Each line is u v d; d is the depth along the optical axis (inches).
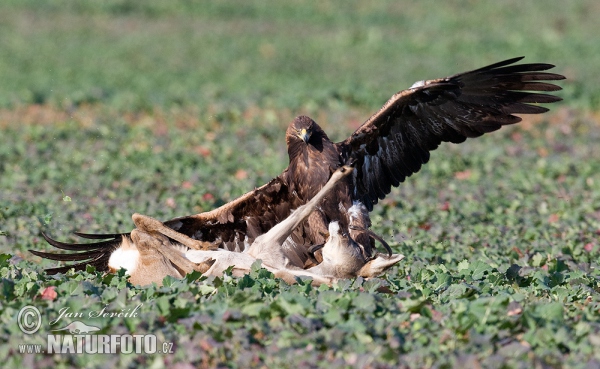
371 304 570.6
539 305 569.6
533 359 490.3
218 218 781.3
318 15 3914.9
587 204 1132.5
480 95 806.5
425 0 4215.1
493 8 4037.9
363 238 734.5
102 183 1210.0
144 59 3011.8
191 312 557.6
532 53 3193.9
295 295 570.6
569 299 643.5
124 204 1079.6
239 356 498.6
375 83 2492.6
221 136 1678.2
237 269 669.3
